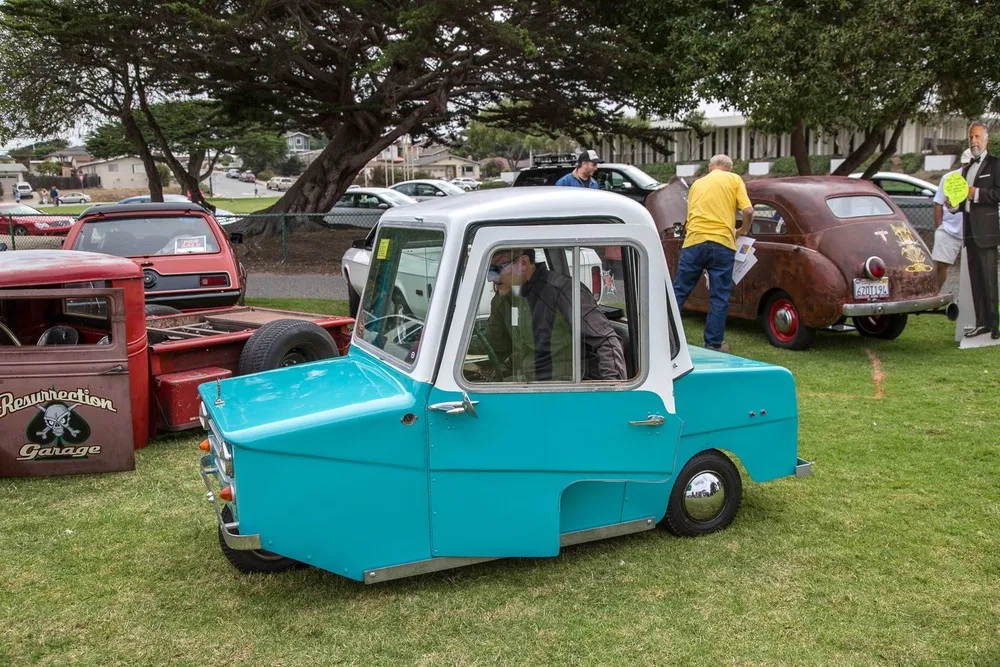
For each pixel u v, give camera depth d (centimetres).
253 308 839
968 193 898
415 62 1684
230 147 5166
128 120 2241
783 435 466
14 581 419
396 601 392
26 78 2155
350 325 777
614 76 1858
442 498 381
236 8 1656
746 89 1495
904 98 1382
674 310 412
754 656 347
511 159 8744
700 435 445
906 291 881
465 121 2377
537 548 392
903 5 1354
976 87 1468
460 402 371
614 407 388
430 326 373
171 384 625
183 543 463
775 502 507
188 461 598
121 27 1598
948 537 457
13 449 553
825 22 1513
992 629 365
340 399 385
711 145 4784
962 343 931
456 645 356
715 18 1598
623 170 1747
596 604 388
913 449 601
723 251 821
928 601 389
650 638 360
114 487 548
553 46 1667
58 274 561
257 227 2156
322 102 2022
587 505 424
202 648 357
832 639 359
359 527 373
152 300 917
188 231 1002
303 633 367
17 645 361
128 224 988
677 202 1087
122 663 347
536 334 382
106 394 561
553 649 353
